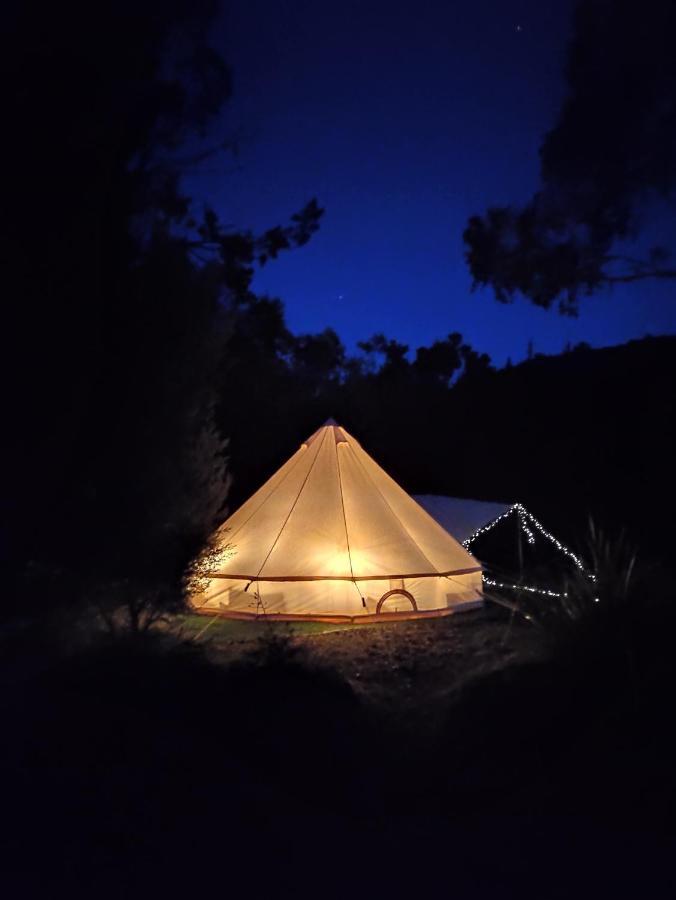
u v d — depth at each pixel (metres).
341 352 24.56
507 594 12.96
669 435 18.19
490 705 6.64
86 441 7.76
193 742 5.68
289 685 6.64
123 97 8.00
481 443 21.22
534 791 5.51
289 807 5.15
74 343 7.24
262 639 8.28
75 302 7.25
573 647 6.91
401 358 25.33
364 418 21.03
